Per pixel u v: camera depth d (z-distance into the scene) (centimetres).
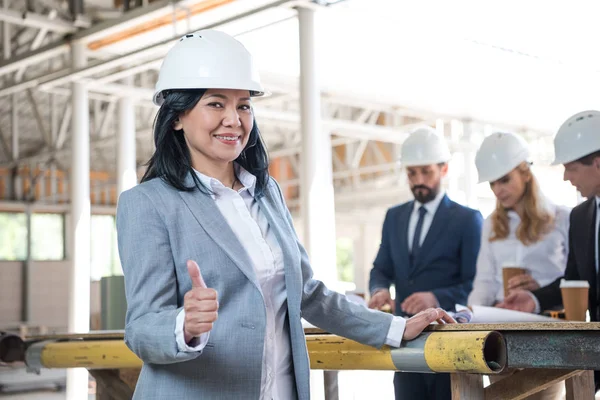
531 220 379
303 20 690
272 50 901
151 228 175
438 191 404
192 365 174
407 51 906
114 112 1609
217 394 174
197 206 180
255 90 184
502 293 387
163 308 171
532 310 336
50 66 1358
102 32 801
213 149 182
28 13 793
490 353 204
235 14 745
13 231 1936
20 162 1551
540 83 1042
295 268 186
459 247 394
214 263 176
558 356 192
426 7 759
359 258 1988
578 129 322
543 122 1322
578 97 1109
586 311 294
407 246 405
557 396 339
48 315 1838
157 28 791
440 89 1091
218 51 182
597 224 310
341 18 760
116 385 375
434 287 394
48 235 1991
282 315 187
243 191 192
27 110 1692
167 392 175
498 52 888
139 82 1277
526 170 382
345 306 214
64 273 1869
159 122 184
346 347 234
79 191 855
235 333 175
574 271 320
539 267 377
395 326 214
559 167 1422
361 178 1911
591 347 186
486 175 387
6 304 1798
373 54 920
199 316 156
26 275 1827
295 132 1781
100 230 2059
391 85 1067
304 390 184
